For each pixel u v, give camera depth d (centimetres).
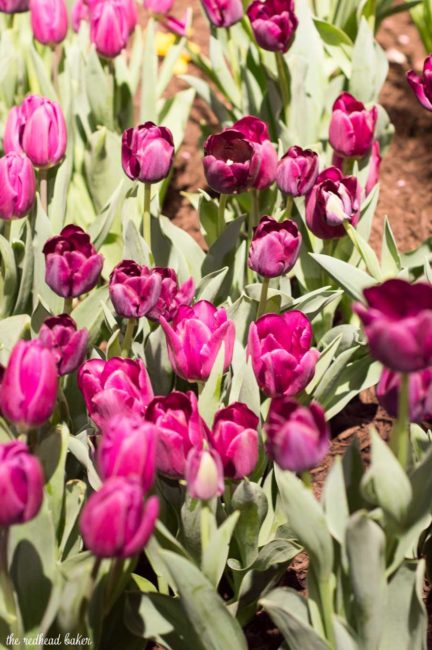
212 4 197
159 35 258
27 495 143
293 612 158
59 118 181
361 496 157
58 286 166
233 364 173
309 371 161
